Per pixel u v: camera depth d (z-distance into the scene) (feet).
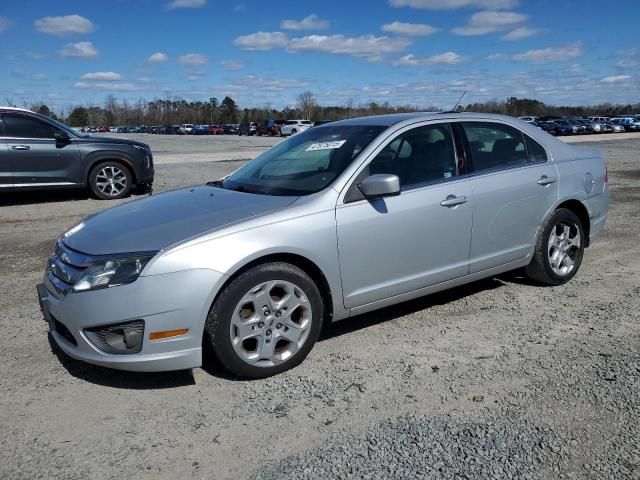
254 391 11.34
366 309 13.30
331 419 10.27
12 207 33.73
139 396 11.25
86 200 36.37
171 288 10.64
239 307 11.27
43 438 9.88
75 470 9.00
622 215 28.68
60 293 11.24
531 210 16.02
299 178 13.62
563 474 8.59
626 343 13.16
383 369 12.15
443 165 14.49
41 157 34.09
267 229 11.55
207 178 46.88
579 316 14.92
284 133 188.44
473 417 10.20
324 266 12.26
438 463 8.91
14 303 16.80
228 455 9.32
